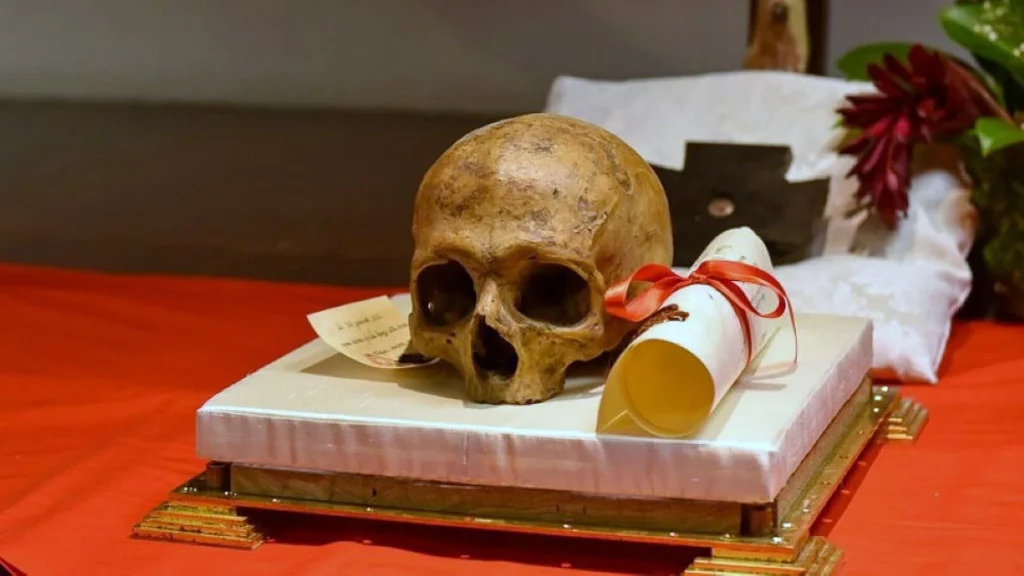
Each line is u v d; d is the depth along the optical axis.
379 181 2.56
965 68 1.82
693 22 2.46
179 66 2.88
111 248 2.46
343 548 1.09
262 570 1.06
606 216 1.13
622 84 1.99
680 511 1.03
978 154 1.76
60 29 2.93
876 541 1.10
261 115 2.81
